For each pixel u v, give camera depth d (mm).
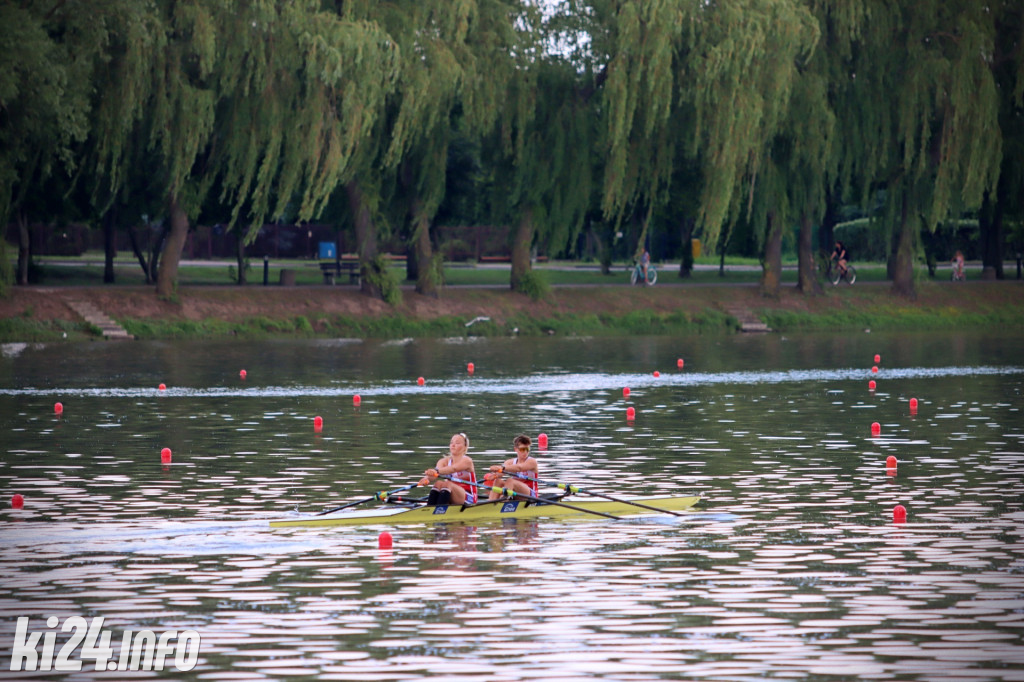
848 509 76875
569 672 45531
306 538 68562
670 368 183750
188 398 140875
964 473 90875
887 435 112250
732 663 46531
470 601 55094
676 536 69062
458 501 75812
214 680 45000
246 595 56219
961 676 45094
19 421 120000
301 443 106688
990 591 56719
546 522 73250
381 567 61531
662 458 98688
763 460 97500
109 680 45281
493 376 169750
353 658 47156
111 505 77875
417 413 129000
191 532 69875
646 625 51375
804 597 55750
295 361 189500
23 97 198500
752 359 199625
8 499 79688
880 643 48906
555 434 113312
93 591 56969
